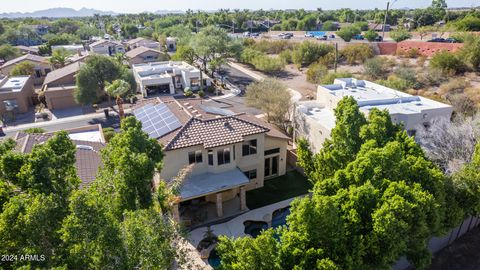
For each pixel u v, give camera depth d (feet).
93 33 496.23
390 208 44.70
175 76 215.31
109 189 45.34
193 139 81.10
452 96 140.15
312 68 223.30
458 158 74.69
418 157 58.95
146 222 37.96
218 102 184.03
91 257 30.99
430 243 65.31
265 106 137.39
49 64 238.07
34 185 35.65
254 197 90.84
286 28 505.66
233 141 82.69
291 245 43.39
